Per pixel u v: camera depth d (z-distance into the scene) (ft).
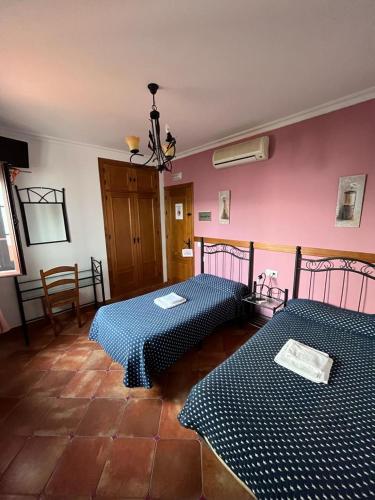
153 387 6.35
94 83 5.72
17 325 9.41
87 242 11.03
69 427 5.20
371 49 4.61
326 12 3.74
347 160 6.89
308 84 5.91
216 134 9.53
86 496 3.96
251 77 5.57
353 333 5.99
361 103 6.45
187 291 9.21
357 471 2.83
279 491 2.79
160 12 3.70
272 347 5.41
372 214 6.63
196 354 7.73
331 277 7.68
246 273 10.14
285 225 8.57
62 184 10.00
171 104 6.88
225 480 4.15
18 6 3.54
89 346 8.29
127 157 12.00
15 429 5.17
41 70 5.16
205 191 11.32
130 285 13.03
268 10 3.69
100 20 3.84
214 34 4.18
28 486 4.11
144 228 13.24
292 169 8.12
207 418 3.76
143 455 4.59
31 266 9.50
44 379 6.67
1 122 7.96
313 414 3.65
